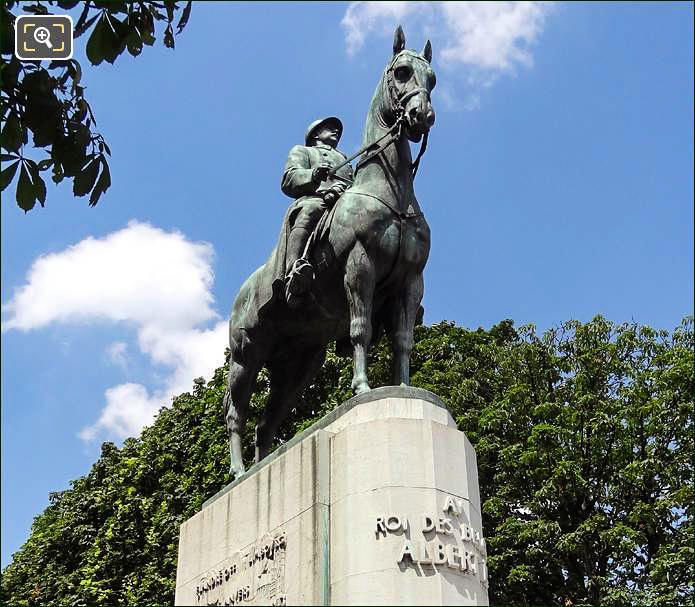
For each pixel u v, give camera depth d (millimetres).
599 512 16578
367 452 5715
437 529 5426
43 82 5074
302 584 5609
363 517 5520
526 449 16953
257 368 7867
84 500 19766
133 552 18438
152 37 5219
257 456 7910
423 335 19750
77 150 5199
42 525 22641
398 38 7211
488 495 17203
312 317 7289
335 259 6734
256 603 5996
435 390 17859
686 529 15383
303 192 7328
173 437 20047
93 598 17531
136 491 19484
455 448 5855
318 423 6355
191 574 6961
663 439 16922
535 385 18375
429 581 5266
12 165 5066
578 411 16953
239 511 6621
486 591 5633
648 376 17250
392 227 6605
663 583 14703
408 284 6742
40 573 19516
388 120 6961
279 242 7312
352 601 5297
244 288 8008
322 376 17391
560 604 16016
